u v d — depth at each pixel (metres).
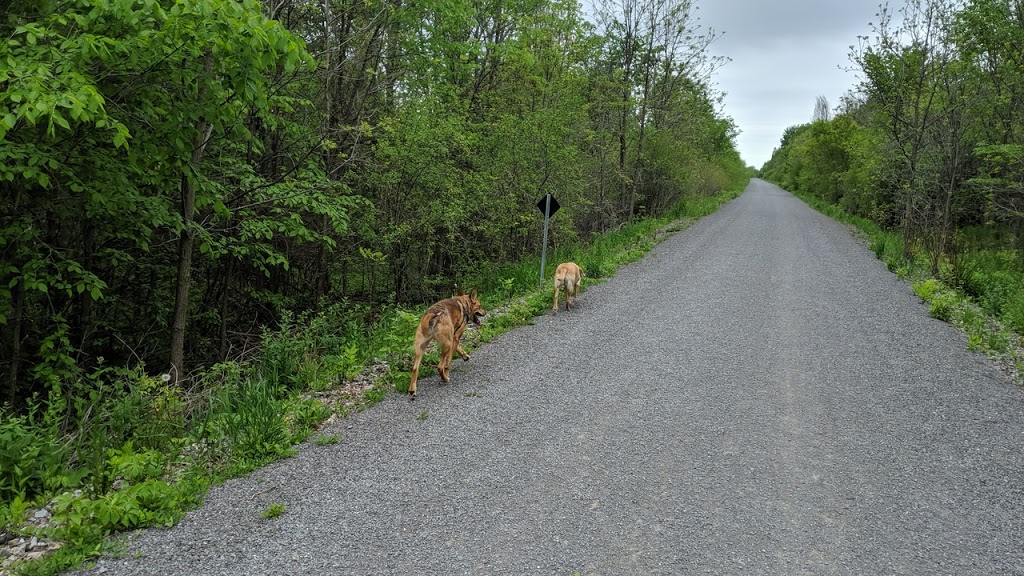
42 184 6.18
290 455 5.16
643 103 23.28
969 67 15.70
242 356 10.38
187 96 7.43
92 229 9.49
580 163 18.19
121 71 6.75
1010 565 3.71
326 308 12.18
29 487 4.61
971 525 4.17
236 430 5.35
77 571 3.54
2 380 8.54
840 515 4.29
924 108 16.34
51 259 7.51
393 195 12.82
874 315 10.41
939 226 17.58
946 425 5.89
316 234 10.00
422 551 3.80
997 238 21.58
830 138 38.16
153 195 8.46
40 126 6.88
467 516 4.23
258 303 12.77
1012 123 17.47
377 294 14.86
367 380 7.13
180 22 6.17
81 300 9.88
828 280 13.66
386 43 13.38
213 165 9.15
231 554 3.74
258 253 9.81
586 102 19.03
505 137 14.46
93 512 4.00
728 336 9.09
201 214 10.33
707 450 5.33
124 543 3.83
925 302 11.48
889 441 5.53
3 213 7.62
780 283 13.23
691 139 26.23
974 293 12.54
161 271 11.75
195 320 12.15
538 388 6.90
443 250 14.25
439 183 12.34
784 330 9.41
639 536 4.01
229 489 4.57
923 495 4.58
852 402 6.49
